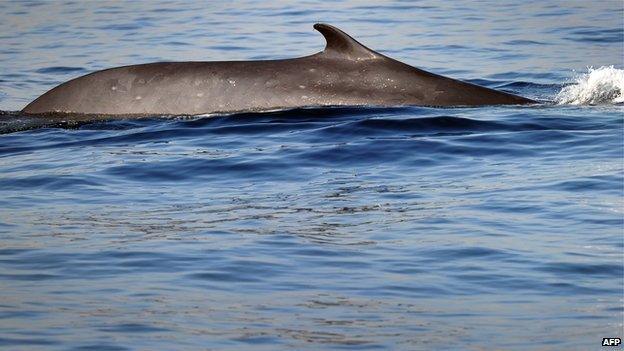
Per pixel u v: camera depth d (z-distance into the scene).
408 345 26.38
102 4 118.69
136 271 31.98
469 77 72.44
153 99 53.69
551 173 41.75
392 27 96.69
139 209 38.88
